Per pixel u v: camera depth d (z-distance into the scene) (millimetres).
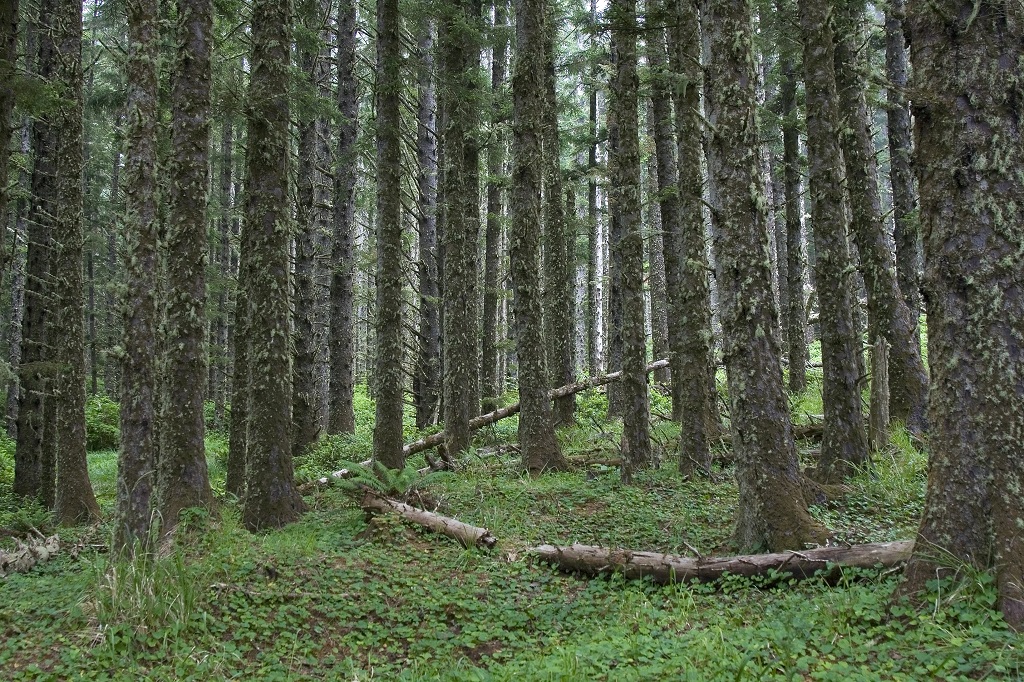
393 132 11289
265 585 6402
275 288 8820
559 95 23297
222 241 25188
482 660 5254
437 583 6688
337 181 17641
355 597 6340
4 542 8688
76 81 11312
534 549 7273
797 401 15789
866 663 4098
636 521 8367
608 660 4715
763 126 16828
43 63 11422
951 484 4602
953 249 4637
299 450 15867
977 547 4434
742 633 4789
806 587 5688
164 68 12703
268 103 8852
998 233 4504
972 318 4543
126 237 6953
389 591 6473
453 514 9008
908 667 3908
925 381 10602
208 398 28234
